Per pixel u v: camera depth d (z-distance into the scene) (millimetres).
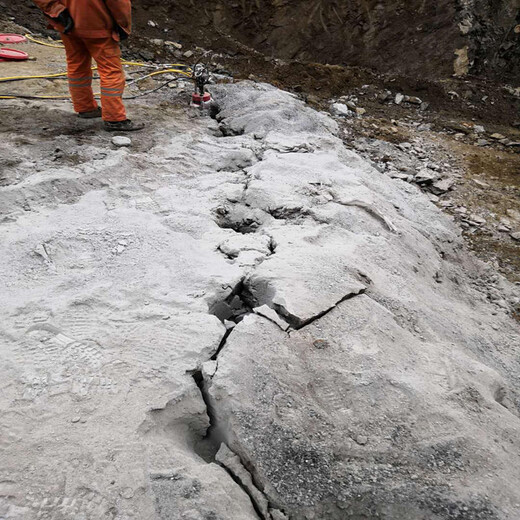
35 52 6633
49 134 4387
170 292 2535
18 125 4508
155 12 8211
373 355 2311
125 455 1743
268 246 3119
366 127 6656
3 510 1544
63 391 1958
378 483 1813
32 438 1771
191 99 5770
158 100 5711
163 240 2973
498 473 1885
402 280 3219
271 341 2275
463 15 8320
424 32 8555
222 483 1758
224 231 3193
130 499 1619
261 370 2119
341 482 1815
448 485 1814
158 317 2350
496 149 6621
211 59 7691
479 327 3445
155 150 4336
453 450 1944
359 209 3861
